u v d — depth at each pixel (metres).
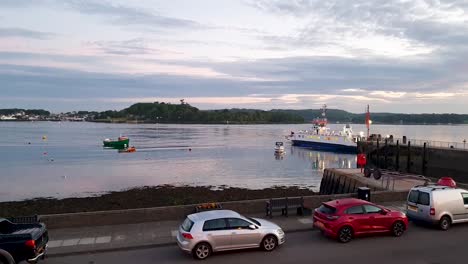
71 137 150.25
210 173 59.84
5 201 38.12
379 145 68.38
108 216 16.64
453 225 16.69
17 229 11.87
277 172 61.47
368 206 14.93
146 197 35.12
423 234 15.34
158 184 49.38
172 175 57.50
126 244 14.13
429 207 15.78
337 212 14.52
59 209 30.73
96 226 16.44
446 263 11.98
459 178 47.56
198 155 87.62
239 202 18.34
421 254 12.86
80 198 35.78
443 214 15.80
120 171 61.69
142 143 120.56
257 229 13.30
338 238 14.29
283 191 39.09
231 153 92.44
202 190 39.31
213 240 12.73
